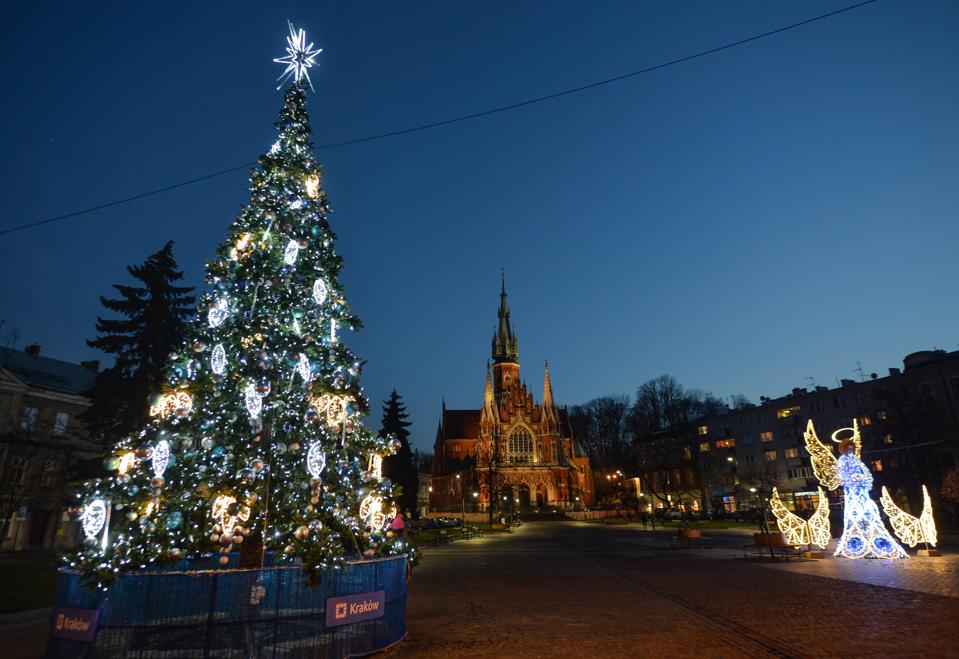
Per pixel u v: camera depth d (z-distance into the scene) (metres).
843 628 9.86
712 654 8.48
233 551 11.83
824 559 21.16
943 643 8.69
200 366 9.72
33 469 35.56
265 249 10.58
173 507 8.91
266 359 9.34
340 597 8.26
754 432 78.81
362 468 10.98
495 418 99.25
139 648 7.45
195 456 9.55
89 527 7.90
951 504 45.72
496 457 90.06
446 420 115.56
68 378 45.16
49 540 37.19
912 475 47.69
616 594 14.45
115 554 7.81
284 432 9.98
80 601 7.92
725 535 41.28
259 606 8.16
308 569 8.23
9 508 30.02
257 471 8.80
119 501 8.38
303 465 9.85
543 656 8.55
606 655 8.55
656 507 94.44
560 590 15.33
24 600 13.39
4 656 8.65
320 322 10.80
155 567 10.12
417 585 16.70
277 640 8.05
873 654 8.21
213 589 7.66
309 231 11.07
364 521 10.00
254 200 10.91
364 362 11.27
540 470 93.94
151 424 9.51
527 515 82.06
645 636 9.69
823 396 69.19
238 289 10.02
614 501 96.19
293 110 11.74
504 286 122.06
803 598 13.05
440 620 11.30
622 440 109.38
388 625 9.11
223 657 7.57
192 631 7.57
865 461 53.47
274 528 9.23
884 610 11.35
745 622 10.62
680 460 85.75
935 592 13.30
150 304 29.59
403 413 66.75
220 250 10.69
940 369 52.91
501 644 9.28
